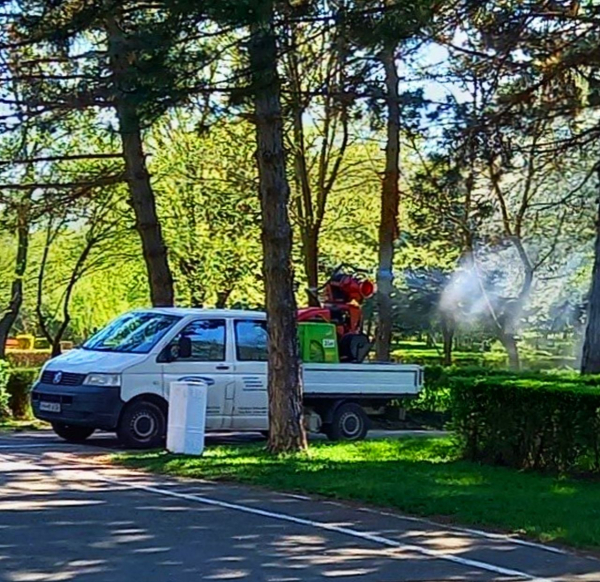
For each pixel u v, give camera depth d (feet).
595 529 31.60
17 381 71.67
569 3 53.11
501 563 27.68
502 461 47.44
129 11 45.09
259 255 108.88
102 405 52.60
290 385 49.37
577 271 113.29
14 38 52.31
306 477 41.22
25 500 35.32
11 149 77.77
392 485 39.40
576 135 60.59
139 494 37.29
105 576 24.89
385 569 26.61
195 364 55.52
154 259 68.13
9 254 102.89
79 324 123.13
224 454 48.91
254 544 29.07
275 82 44.47
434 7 44.21
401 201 96.73
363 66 51.85
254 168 103.55
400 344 138.92
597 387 44.60
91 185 67.97
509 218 92.53
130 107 43.86
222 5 39.19
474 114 57.77
